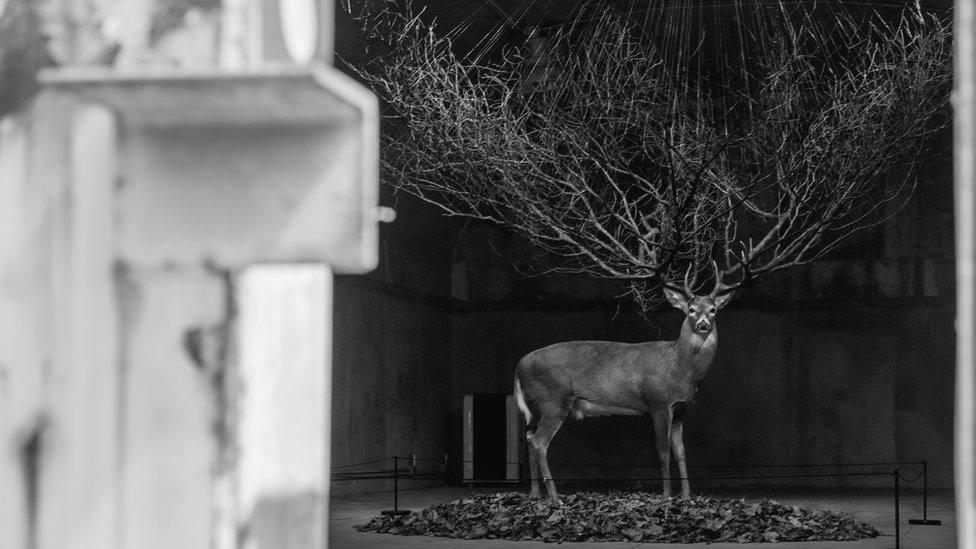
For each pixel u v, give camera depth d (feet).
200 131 4.67
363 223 4.57
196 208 4.67
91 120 4.67
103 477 4.62
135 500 4.59
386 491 71.20
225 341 4.61
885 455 77.15
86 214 4.69
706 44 66.49
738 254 78.23
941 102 48.55
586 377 45.09
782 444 78.89
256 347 4.78
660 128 49.57
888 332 77.92
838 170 46.75
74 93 4.39
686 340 43.62
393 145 65.62
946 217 76.95
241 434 4.60
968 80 4.33
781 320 79.61
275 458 4.97
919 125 49.90
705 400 80.33
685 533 36.24
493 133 45.32
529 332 82.89
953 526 44.45
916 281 77.36
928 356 77.00
